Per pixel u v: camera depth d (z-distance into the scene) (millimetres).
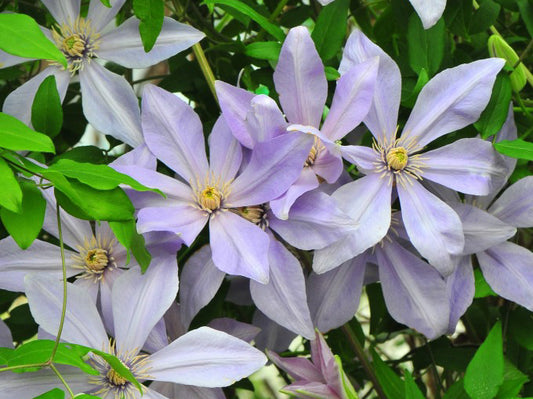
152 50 688
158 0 651
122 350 654
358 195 667
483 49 777
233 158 673
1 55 700
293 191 644
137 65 690
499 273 707
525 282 702
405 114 738
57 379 645
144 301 657
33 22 567
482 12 757
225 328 720
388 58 678
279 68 671
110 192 599
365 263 702
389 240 697
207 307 736
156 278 660
